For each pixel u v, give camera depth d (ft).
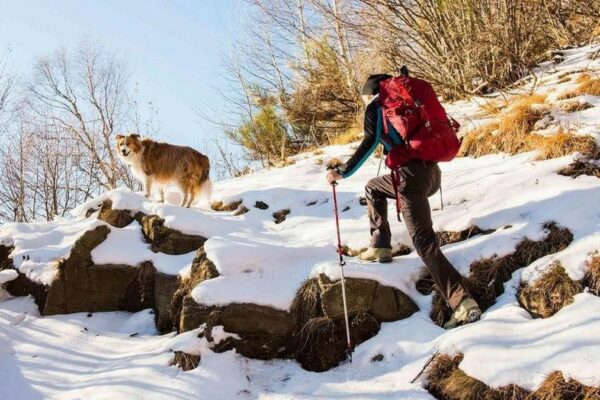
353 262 14.16
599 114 18.19
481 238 14.15
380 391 11.21
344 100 42.27
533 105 19.67
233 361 12.84
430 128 12.23
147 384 12.12
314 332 13.03
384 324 13.19
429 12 31.04
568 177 15.35
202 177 22.86
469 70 29.17
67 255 17.78
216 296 13.66
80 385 12.81
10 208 59.16
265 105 43.52
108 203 20.33
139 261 17.46
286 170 24.61
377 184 14.03
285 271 14.78
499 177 16.46
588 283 11.69
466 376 10.59
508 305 12.03
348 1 34.63
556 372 9.66
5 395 12.99
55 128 63.46
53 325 16.46
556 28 32.01
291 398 11.63
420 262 14.28
